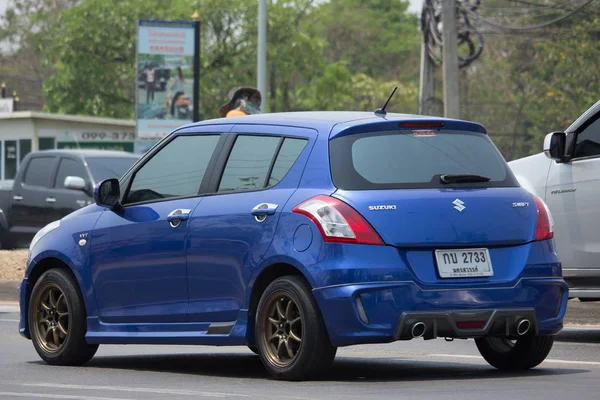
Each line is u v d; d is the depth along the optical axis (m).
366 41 195.25
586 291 22.64
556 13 97.75
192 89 78.38
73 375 17.44
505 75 116.88
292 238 15.80
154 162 18.48
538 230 16.31
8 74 182.00
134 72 133.25
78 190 40.81
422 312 15.35
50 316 19.44
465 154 16.50
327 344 15.54
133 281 18.19
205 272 17.06
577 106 105.56
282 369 15.88
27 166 42.84
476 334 15.63
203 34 135.75
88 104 134.25
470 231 15.79
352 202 15.56
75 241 19.17
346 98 144.00
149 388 15.45
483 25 67.31
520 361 17.19
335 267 15.31
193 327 17.25
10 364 19.27
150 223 17.98
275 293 15.96
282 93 145.00
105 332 18.56
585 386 15.10
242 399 13.95
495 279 15.85
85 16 134.50
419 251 15.57
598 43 102.50
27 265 20.00
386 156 16.08
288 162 16.48
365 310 15.22
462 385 15.30
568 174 22.80
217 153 17.56
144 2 134.88
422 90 61.44
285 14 137.88
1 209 43.09
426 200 15.73
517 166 23.88
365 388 15.02
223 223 16.84
